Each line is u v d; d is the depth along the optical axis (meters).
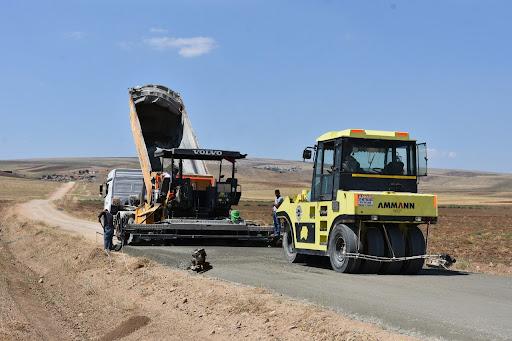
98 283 17.34
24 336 12.45
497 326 9.02
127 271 17.25
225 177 24.47
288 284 13.20
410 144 16.23
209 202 24.19
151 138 29.41
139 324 12.64
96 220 47.12
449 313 9.97
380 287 12.76
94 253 20.77
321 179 16.72
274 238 23.53
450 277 14.71
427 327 8.98
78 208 70.12
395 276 14.73
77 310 15.49
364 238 15.27
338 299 11.28
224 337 10.45
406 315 9.81
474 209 90.06
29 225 39.53
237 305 11.57
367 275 14.86
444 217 65.75
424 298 11.41
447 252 24.77
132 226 22.22
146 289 15.02
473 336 8.45
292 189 158.75
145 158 25.89
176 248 22.03
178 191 23.62
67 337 13.04
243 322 10.74
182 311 12.53
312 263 17.66
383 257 14.92
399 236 15.21
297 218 17.66
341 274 14.98
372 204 14.77
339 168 15.69
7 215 56.22
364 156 15.86
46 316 14.88
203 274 15.36
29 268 23.83
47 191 124.12
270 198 117.75
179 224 22.59
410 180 16.08
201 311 12.09
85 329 13.70
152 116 29.27
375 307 10.48
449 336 8.45
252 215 58.97
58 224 40.00
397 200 14.96
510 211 83.12
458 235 37.06
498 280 14.27
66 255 23.02
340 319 9.56
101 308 14.93
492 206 100.62
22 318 13.95
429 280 14.01
